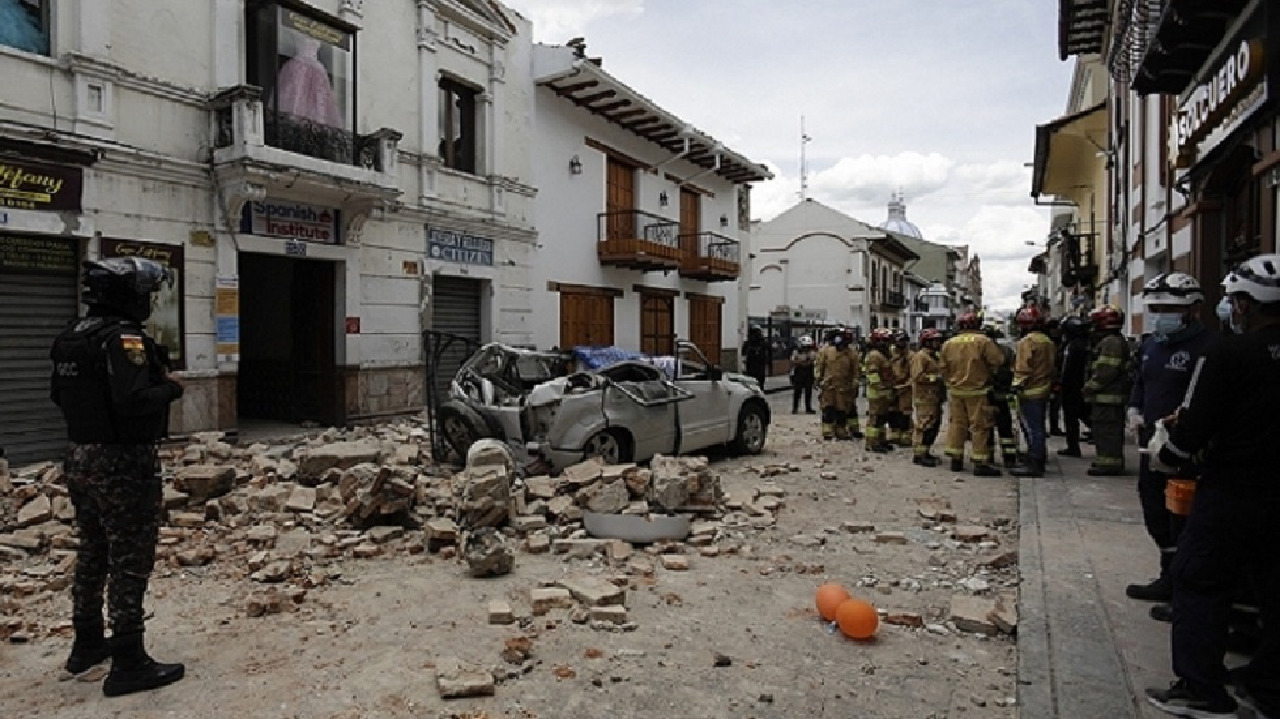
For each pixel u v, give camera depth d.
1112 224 17.22
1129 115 13.98
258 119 11.12
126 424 3.88
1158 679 3.84
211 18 11.25
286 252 12.23
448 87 15.68
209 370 11.16
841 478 9.81
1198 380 3.39
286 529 6.89
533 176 17.86
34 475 8.15
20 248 9.38
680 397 10.06
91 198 9.84
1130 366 9.16
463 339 10.57
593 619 4.83
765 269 46.97
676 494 7.26
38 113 9.33
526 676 4.08
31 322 9.54
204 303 11.16
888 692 3.94
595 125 20.06
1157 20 7.96
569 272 19.22
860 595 5.45
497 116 16.55
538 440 8.83
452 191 15.47
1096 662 4.03
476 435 9.05
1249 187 7.41
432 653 4.37
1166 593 4.86
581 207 19.62
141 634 3.96
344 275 13.27
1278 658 3.38
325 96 12.64
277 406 14.34
